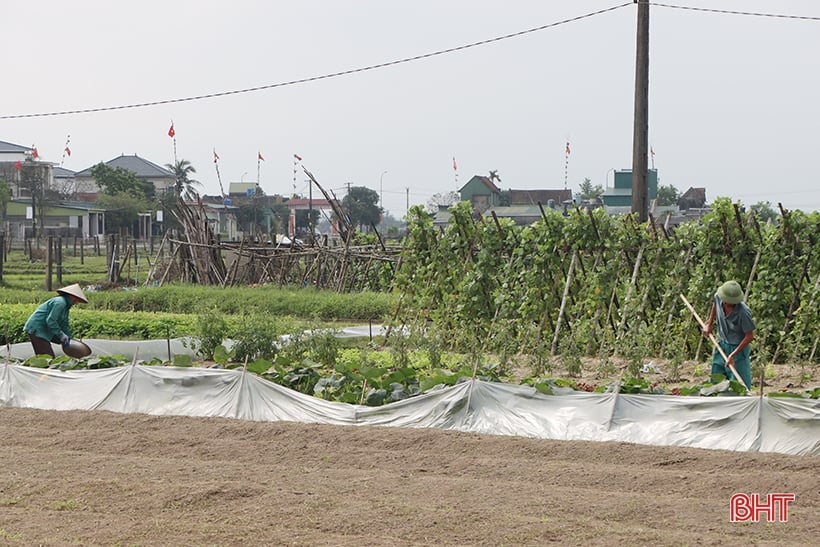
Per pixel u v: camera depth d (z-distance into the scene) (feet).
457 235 62.44
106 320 69.77
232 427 35.42
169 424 36.40
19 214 265.75
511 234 60.70
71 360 45.27
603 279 57.16
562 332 58.80
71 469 29.91
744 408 31.71
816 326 52.85
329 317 83.97
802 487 26.27
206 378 39.04
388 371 43.45
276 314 84.07
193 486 27.17
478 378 38.65
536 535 22.75
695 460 29.73
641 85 63.57
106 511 25.35
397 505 25.22
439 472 29.30
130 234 287.28
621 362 54.03
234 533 23.25
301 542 22.49
